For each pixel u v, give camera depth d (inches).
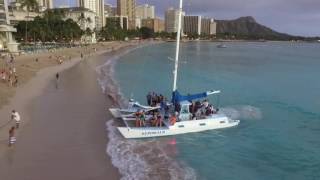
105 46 7549.2
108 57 5054.1
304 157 1031.6
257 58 6058.1
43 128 1222.3
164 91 2144.4
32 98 1702.8
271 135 1250.6
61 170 892.0
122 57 5231.3
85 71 3038.9
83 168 908.0
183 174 898.7
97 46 7130.9
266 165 979.3
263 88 2413.9
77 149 1038.4
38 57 3678.6
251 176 905.5
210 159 1015.6
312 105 1790.1
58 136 1144.2
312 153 1064.2
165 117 1264.8
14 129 1123.3
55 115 1402.6
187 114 1256.8
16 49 4062.5
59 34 6279.5
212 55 6609.3
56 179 842.2
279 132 1286.9
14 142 1058.1
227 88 2372.0
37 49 4525.1
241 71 3641.7
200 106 1296.8
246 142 1169.4
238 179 885.8
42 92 1887.3
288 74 3432.6
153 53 6501.0
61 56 4252.0
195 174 904.3
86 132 1198.3
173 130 1209.4
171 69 3582.7
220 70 3700.8
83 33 7588.6
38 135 1144.8
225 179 883.4
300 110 1654.8
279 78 3078.2
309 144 1150.3
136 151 1053.8
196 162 989.8
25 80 2224.4
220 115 1322.6
